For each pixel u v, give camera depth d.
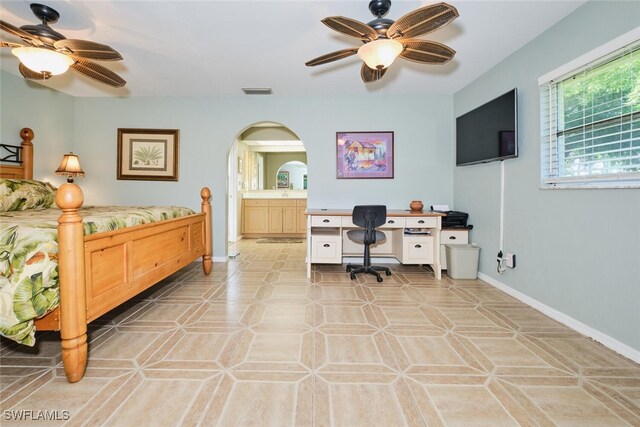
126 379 1.47
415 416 1.24
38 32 1.89
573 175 2.08
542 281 2.34
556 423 1.20
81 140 3.94
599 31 1.85
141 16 2.15
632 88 1.71
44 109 3.54
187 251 2.87
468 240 3.42
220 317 2.22
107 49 1.98
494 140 2.81
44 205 2.92
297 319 2.20
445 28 2.27
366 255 3.40
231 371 1.55
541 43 2.34
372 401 1.33
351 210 3.74
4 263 1.36
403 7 2.02
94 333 1.95
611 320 1.79
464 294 2.75
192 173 3.98
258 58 2.83
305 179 8.13
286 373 1.53
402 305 2.48
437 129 3.86
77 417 1.22
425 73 3.15
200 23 2.24
